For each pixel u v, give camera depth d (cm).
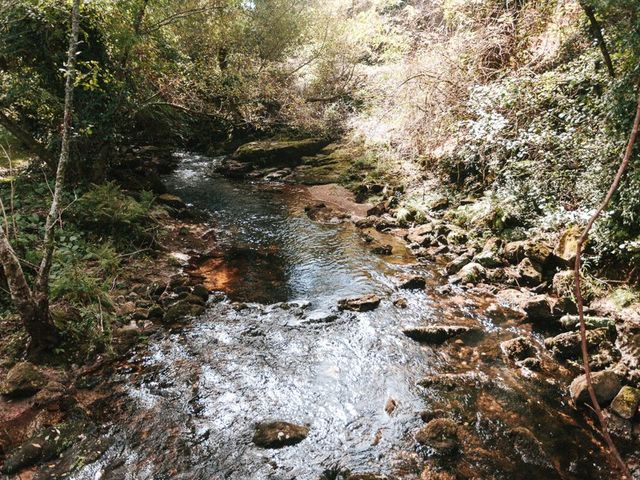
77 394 438
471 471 362
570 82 740
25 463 358
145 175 1062
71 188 837
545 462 370
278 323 572
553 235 706
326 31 1527
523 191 771
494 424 411
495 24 1004
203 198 1093
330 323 574
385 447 385
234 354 507
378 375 477
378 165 1184
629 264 588
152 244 759
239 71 1295
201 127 1499
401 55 1355
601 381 430
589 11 592
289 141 1470
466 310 606
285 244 835
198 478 352
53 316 500
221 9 1120
